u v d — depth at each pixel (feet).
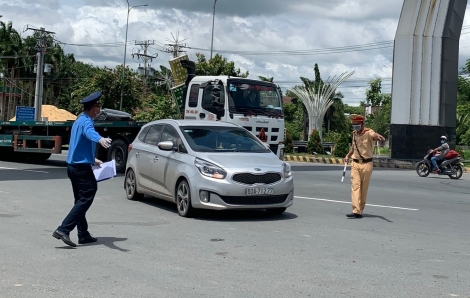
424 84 92.02
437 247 25.39
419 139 92.17
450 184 59.26
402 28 92.22
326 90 151.02
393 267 21.40
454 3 91.25
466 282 19.44
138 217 32.24
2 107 189.88
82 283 18.78
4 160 77.30
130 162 39.17
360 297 17.54
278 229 29.01
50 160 78.48
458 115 228.63
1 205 35.47
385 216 34.53
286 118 242.17
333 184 53.36
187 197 31.91
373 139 33.09
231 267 21.02
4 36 185.37
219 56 134.21
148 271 20.36
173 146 34.22
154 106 143.95
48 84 204.44
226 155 32.35
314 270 20.74
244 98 54.65
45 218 31.24
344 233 28.27
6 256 22.45
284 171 32.17
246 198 30.86
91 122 23.76
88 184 23.95
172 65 68.85
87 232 25.00
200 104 55.83
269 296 17.49
